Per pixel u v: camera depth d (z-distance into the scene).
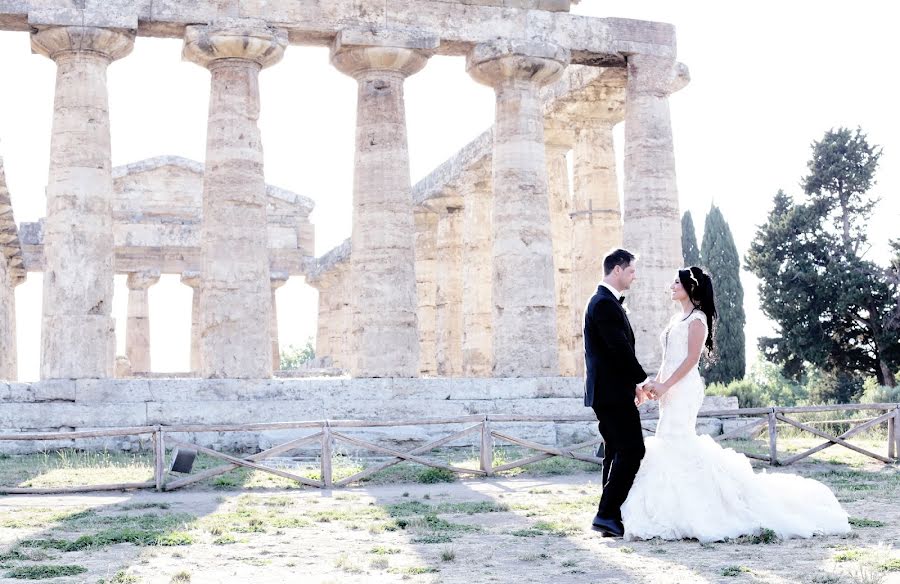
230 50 24.89
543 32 27.39
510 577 8.22
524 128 27.08
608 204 32.81
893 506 12.49
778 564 8.62
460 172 37.31
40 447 21.55
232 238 24.69
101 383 22.92
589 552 9.33
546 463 18.53
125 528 11.09
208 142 25.20
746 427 18.11
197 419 22.89
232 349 24.31
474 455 21.12
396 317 25.62
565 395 25.98
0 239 38.81
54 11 23.88
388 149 26.06
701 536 9.74
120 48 24.69
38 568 8.68
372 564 8.88
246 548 9.87
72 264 23.88
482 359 36.94
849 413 34.22
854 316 52.78
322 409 23.77
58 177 24.16
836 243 54.66
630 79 28.61
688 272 10.35
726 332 56.81
